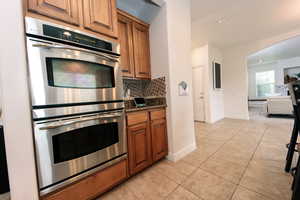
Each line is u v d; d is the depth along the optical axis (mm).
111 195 1385
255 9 2658
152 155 1868
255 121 4402
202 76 4582
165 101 2107
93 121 1260
